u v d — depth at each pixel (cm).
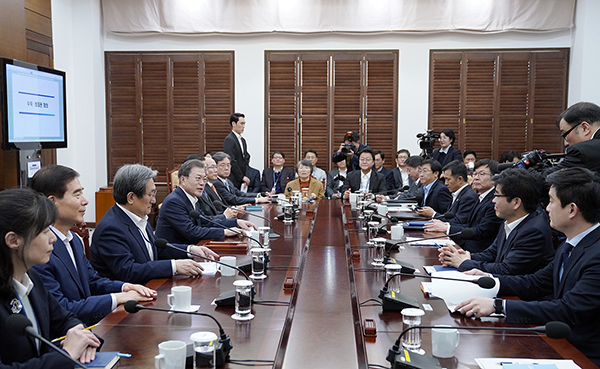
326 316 176
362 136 715
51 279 191
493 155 701
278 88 715
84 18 684
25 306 145
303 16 684
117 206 245
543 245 227
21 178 345
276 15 687
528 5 659
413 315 146
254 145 726
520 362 135
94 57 692
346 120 715
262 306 183
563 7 657
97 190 708
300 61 708
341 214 434
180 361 125
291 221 379
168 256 266
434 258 258
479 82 692
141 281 226
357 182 587
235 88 718
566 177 188
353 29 682
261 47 710
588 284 172
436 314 174
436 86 698
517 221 240
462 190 376
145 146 731
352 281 226
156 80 720
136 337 153
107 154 734
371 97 709
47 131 376
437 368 129
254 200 520
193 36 712
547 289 207
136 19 697
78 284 204
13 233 131
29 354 136
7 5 329
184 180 321
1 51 325
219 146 728
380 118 710
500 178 241
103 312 188
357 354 148
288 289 204
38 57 463
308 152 654
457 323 166
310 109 716
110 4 697
